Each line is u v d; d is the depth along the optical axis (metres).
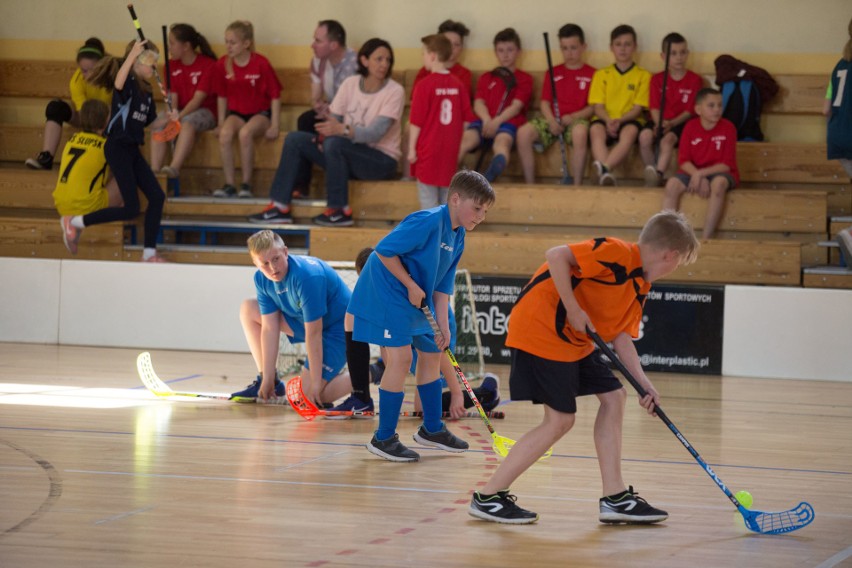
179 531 4.26
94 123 12.23
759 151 12.96
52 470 5.39
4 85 14.70
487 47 14.05
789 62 13.51
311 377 7.55
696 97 12.37
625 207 12.46
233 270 11.80
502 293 11.38
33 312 12.18
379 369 8.10
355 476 5.49
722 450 6.53
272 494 5.00
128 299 11.99
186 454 5.95
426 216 5.73
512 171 13.55
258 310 8.12
